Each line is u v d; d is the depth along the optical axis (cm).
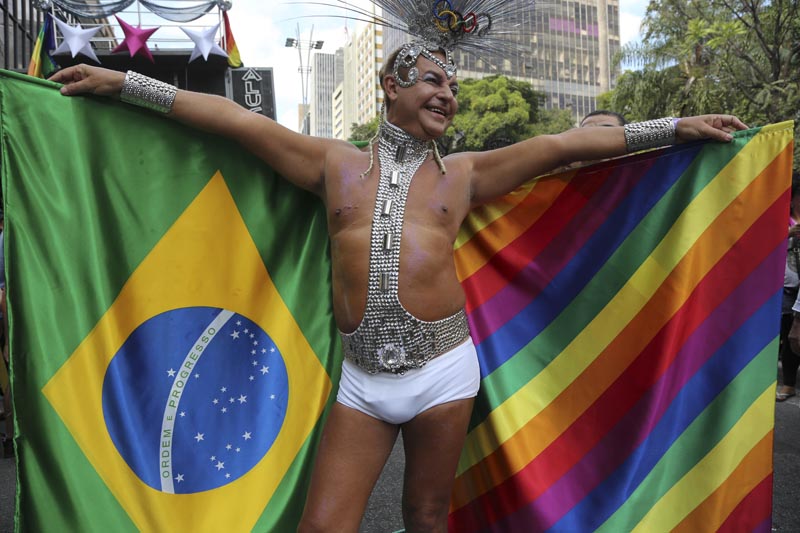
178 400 283
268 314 296
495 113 3103
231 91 1370
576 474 293
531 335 305
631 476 284
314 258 300
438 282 245
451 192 255
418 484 254
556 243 304
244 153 294
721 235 280
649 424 284
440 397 247
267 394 292
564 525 288
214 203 292
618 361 293
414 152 256
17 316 262
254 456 286
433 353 245
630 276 293
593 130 263
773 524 379
